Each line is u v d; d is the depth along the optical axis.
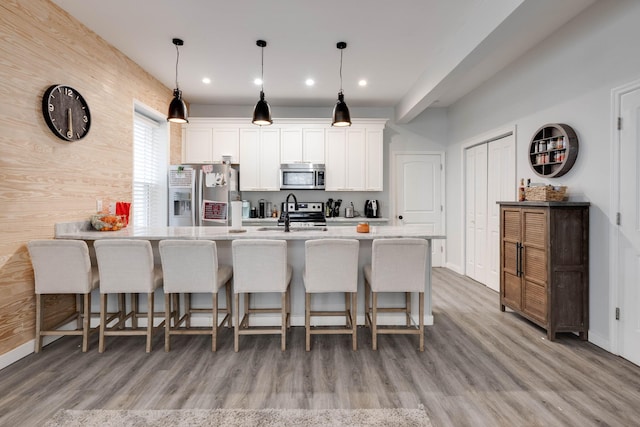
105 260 2.46
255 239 2.65
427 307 3.06
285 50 3.44
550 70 3.15
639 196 2.29
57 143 2.65
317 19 2.87
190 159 5.09
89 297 2.52
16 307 2.36
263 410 1.80
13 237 2.32
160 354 2.48
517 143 3.70
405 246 2.47
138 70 3.79
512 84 3.77
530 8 2.19
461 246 5.13
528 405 1.86
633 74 2.30
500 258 3.47
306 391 1.99
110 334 2.50
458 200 5.22
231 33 3.09
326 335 2.85
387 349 2.57
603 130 2.55
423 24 2.95
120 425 1.68
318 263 2.49
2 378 2.13
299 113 5.44
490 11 2.52
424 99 4.14
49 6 2.56
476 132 4.62
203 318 3.05
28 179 2.41
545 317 2.77
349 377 2.15
